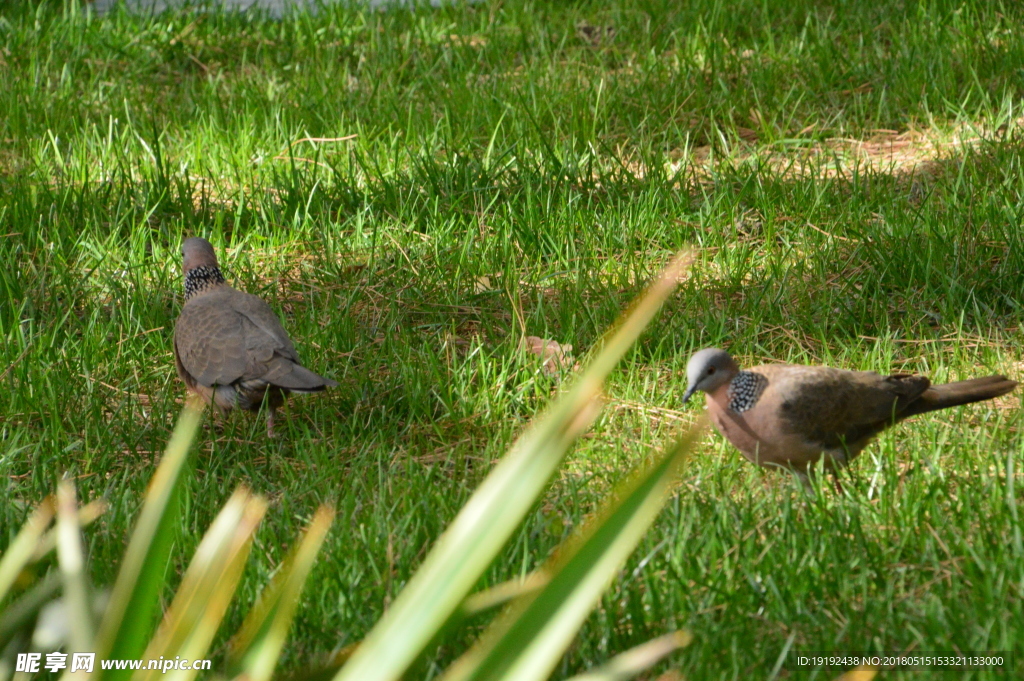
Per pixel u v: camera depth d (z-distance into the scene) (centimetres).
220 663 619
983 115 1525
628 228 1274
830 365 994
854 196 1291
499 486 323
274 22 2075
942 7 1842
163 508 358
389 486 823
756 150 1493
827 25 1795
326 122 1593
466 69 1802
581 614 320
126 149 1555
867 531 732
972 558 670
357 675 326
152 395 1026
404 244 1288
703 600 663
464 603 333
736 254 1213
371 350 1068
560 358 1023
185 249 1056
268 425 961
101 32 1983
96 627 361
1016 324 1057
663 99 1612
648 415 946
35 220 1334
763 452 802
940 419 892
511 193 1381
